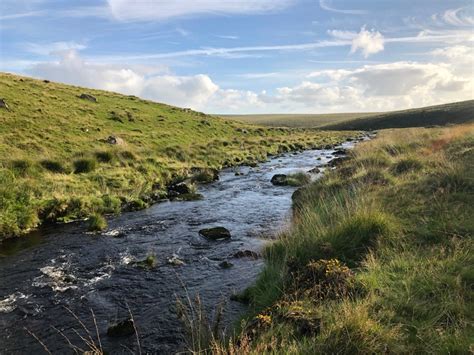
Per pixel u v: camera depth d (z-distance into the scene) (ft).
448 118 383.24
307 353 15.74
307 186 60.08
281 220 49.62
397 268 23.12
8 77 179.32
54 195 57.77
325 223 33.22
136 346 23.20
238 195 69.26
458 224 28.73
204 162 113.70
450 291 19.53
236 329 21.80
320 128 500.33
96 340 24.11
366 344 15.71
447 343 15.38
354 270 24.54
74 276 34.24
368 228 28.99
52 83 211.20
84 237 45.70
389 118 460.14
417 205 34.91
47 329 25.81
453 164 44.42
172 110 230.68
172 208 60.54
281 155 147.13
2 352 23.44
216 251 39.24
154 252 39.86
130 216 55.93
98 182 71.10
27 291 31.48
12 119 114.11
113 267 36.11
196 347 20.58
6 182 54.13
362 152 76.48
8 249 41.86
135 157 95.09
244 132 221.25
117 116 161.68
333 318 18.28
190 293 29.60
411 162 54.34
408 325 17.24
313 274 23.34
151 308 27.84
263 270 28.91
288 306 20.31
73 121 134.31
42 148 96.53
